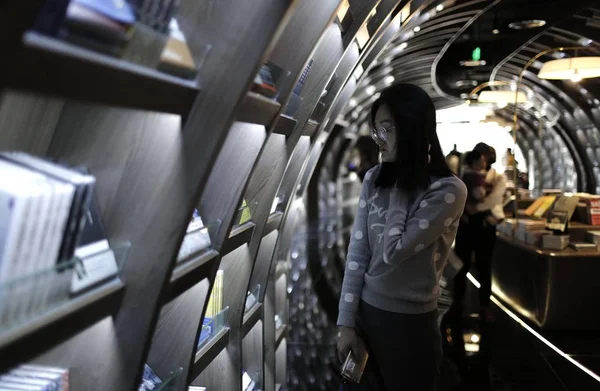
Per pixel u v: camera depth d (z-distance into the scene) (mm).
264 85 2160
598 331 6082
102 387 1562
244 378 3281
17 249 1147
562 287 6109
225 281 2977
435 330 2523
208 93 1581
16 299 1059
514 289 7027
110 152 1576
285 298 4691
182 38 1521
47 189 1201
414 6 5793
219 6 1583
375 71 13906
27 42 888
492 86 15656
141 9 1213
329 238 13547
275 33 1552
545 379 4688
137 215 1576
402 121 2377
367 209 2564
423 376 2494
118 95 1189
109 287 1434
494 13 10016
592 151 14836
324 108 4215
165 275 1563
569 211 6598
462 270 7105
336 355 5207
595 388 4484
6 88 912
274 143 3219
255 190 3111
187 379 2098
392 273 2451
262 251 3703
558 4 9016
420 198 2414
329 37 3400
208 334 2490
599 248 6258
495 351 5430
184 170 1579
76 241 1319
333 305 7215
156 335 2109
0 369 1039
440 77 15570
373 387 2578
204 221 2275
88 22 1028
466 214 6984
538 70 13789
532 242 6652
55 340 1188
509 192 10242
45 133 1596
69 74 1013
